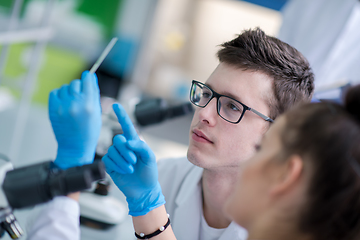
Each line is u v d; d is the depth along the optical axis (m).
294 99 1.11
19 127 2.26
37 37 1.79
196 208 1.27
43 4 3.17
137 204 1.03
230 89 1.07
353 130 0.58
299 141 0.61
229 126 1.06
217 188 1.17
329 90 1.65
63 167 0.81
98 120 0.85
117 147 0.93
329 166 0.57
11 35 1.50
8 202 0.73
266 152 0.66
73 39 4.52
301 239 0.61
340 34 2.19
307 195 0.59
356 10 2.15
